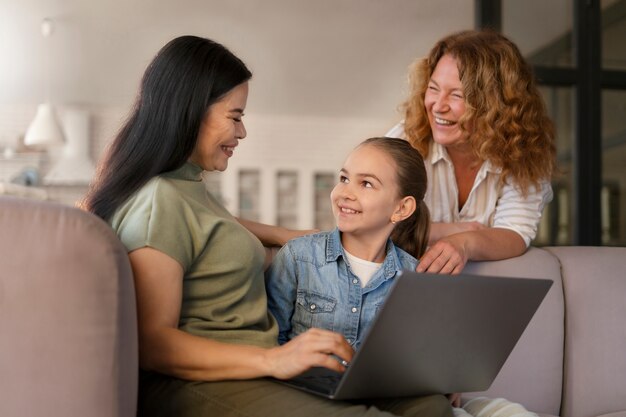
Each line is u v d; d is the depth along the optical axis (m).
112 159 1.37
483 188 2.00
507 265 1.79
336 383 1.23
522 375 1.78
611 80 3.92
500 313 1.19
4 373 1.02
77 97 8.81
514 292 1.18
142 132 1.35
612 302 1.84
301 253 1.56
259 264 1.42
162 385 1.29
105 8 6.37
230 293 1.38
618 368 1.81
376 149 1.55
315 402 1.15
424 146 2.05
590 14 3.90
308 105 9.43
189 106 1.35
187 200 1.34
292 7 6.34
